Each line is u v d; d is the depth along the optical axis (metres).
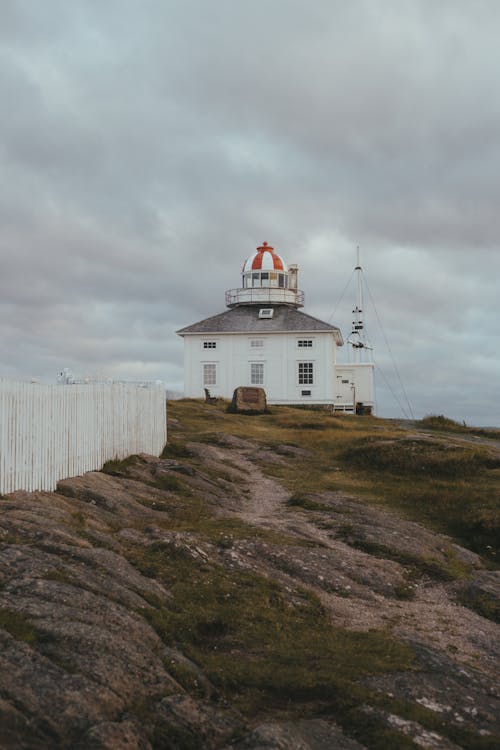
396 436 29.39
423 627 11.57
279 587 12.04
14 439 13.48
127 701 7.19
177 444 26.52
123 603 9.44
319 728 7.61
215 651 9.34
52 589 8.88
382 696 8.23
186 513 16.19
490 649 10.86
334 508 18.75
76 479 16.34
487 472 23.50
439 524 18.81
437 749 7.28
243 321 55.25
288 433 33.06
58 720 6.55
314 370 53.50
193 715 7.34
